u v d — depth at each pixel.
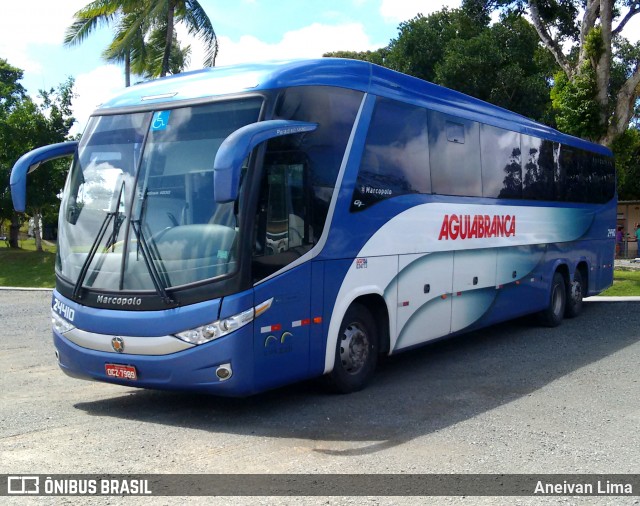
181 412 7.28
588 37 20.77
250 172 6.64
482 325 10.65
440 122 9.55
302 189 7.15
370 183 8.08
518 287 11.67
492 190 10.81
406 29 33.50
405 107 8.82
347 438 6.30
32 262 31.88
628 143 21.64
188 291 6.56
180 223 6.78
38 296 21.52
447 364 9.77
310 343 7.22
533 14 22.94
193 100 7.18
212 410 7.33
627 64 35.25
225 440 6.25
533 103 29.97
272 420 6.93
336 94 7.67
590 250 14.79
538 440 6.25
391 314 8.45
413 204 8.84
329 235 7.44
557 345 11.25
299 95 7.19
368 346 8.22
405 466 5.54
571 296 13.91
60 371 9.51
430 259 9.22
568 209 13.63
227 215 6.61
